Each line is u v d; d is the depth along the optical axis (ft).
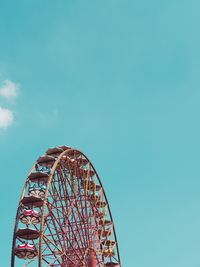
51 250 126.41
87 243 149.69
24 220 129.59
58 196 143.13
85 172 182.70
